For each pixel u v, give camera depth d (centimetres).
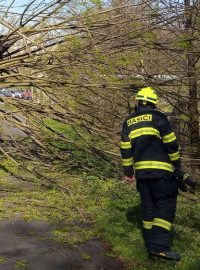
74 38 725
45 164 805
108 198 653
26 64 795
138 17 759
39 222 551
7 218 559
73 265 432
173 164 469
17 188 698
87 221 567
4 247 466
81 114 830
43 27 771
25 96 858
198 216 600
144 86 772
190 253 471
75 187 707
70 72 779
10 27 759
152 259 453
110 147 835
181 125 863
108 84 764
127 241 493
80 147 792
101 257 455
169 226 459
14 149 845
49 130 851
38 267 421
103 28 797
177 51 791
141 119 475
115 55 762
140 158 468
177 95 813
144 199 469
